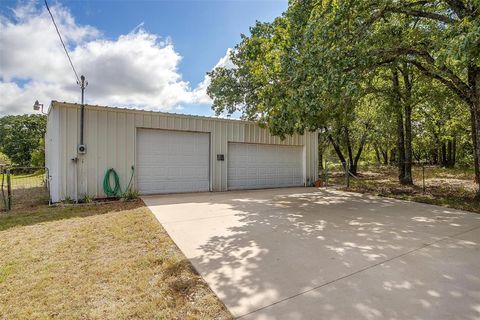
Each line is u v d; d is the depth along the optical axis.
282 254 3.42
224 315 2.12
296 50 6.47
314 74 5.65
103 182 7.61
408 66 10.34
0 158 32.22
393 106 11.07
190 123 9.12
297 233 4.35
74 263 3.13
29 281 2.69
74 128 7.21
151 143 8.52
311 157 12.13
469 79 7.26
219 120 9.71
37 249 3.58
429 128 19.48
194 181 9.29
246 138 10.38
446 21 6.28
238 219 5.30
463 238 4.07
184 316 2.12
